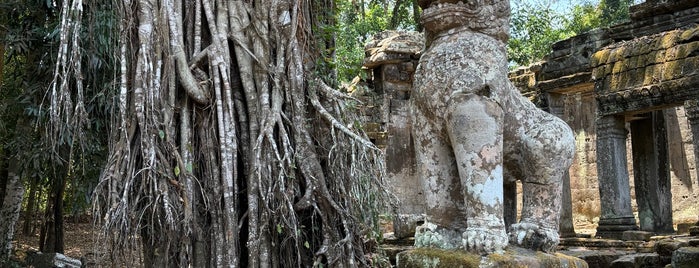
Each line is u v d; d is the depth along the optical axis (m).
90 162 7.63
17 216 9.13
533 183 3.58
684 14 9.36
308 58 5.60
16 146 8.12
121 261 4.42
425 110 3.58
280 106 5.12
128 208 4.54
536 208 3.57
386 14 17.78
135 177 4.64
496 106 3.33
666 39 9.27
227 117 4.94
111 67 6.94
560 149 3.51
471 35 3.53
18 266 9.07
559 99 11.31
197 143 4.98
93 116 7.18
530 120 3.60
